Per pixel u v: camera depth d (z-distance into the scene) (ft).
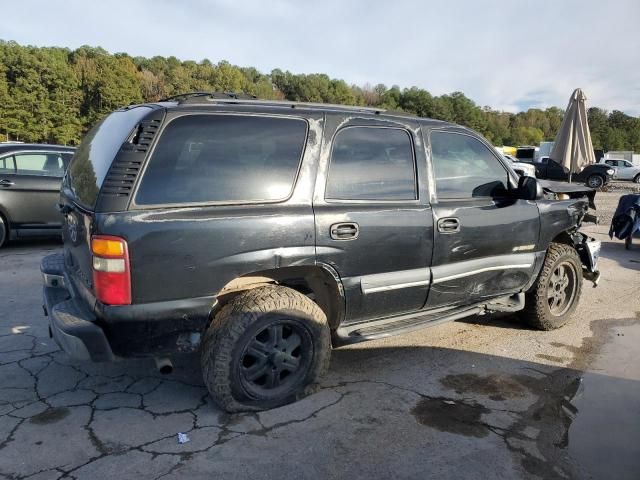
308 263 9.71
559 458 8.73
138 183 8.48
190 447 8.70
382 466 8.32
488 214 12.45
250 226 9.09
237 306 9.41
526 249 13.55
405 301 11.35
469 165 12.54
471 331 14.82
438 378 11.67
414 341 13.92
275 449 8.70
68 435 8.96
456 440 9.14
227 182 9.16
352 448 8.80
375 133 10.93
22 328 13.85
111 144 9.21
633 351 13.66
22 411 9.71
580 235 16.33
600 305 17.90
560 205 14.38
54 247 25.11
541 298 14.46
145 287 8.43
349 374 11.76
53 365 11.71
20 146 24.25
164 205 8.61
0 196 23.22
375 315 11.08
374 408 10.19
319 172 10.01
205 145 9.10
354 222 10.17
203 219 8.75
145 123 8.73
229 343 9.26
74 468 8.07
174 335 8.84
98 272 8.32
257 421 9.58
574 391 11.25
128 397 10.39
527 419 9.98
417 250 11.18
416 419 9.82
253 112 9.59
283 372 10.24
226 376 9.35
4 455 8.34
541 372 12.17
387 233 10.65
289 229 9.43
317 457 8.51
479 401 10.63
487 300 13.17
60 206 10.61
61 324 8.61
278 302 9.55
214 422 9.51
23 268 20.49
